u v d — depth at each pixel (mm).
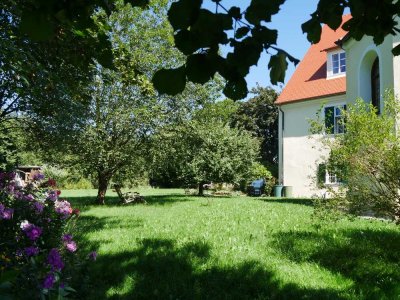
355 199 5812
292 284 4551
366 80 13320
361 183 5863
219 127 23203
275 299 4191
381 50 11672
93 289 4453
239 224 8859
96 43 2838
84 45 3906
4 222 3553
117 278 4934
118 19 15891
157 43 16422
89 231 8141
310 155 21625
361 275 4836
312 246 6246
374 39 2223
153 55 16203
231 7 1553
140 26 16234
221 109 20062
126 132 16438
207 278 4848
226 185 27141
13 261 3275
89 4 1695
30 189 4656
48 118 9336
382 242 6273
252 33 1632
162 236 7414
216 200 18156
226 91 1749
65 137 10211
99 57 2832
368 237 6785
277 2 1563
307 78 23141
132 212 12688
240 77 1705
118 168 17047
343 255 5656
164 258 5711
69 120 9000
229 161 23047
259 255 5812
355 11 2012
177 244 6598
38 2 1525
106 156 15742
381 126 5785
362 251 5773
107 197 22578
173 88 1612
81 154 15781
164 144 17375
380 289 4340
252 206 13906
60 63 5070
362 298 4109
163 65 16234
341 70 21188
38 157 15734
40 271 2939
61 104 8008
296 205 14164
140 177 18672
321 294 4230
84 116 9477
